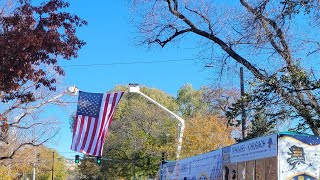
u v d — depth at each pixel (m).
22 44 10.09
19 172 64.25
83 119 22.47
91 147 22.22
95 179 76.50
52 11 10.97
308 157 9.95
